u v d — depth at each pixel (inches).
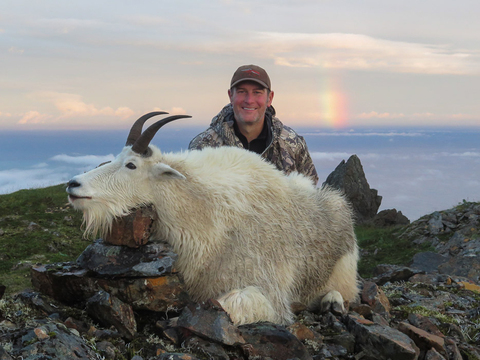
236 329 50.8
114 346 48.7
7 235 204.8
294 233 64.3
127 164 59.7
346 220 72.4
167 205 59.3
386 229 331.0
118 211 58.4
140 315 57.1
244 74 81.7
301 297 67.9
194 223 59.3
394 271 101.3
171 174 59.2
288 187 68.5
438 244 260.5
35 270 57.9
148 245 58.7
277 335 52.2
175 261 57.4
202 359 48.4
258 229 61.3
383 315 72.3
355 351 58.2
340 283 71.5
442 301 83.6
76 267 58.8
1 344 40.8
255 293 56.3
